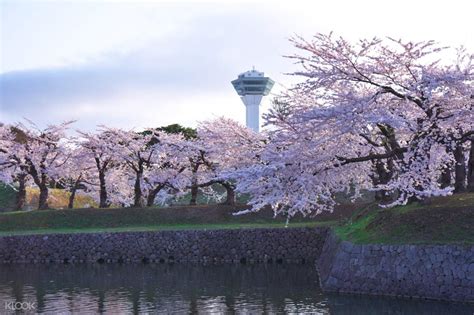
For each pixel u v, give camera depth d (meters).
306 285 16.66
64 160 32.25
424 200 14.99
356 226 17.91
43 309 13.76
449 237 12.95
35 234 24.80
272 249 23.48
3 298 15.29
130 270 21.41
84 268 22.22
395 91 14.26
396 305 12.42
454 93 13.78
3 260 24.55
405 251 13.23
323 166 14.61
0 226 27.17
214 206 28.56
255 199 14.09
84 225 27.59
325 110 13.65
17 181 35.41
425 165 13.68
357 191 22.38
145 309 13.62
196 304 14.12
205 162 29.91
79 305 14.21
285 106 15.91
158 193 33.34
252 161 23.31
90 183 34.75
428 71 13.73
